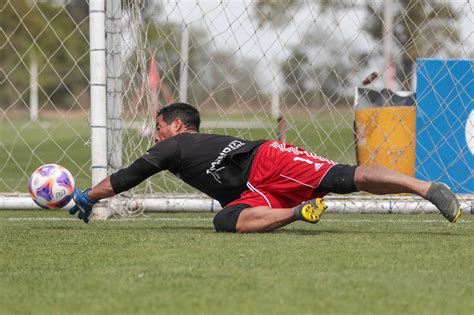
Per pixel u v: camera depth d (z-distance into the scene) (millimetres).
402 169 19531
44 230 14234
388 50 25016
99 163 16594
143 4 17891
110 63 17000
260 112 26031
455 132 19141
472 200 17578
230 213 13359
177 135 13797
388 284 9195
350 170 12859
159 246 11938
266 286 9078
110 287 9102
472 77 19062
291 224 15375
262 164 13312
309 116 23594
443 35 21281
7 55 111500
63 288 9094
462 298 8586
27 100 118125
